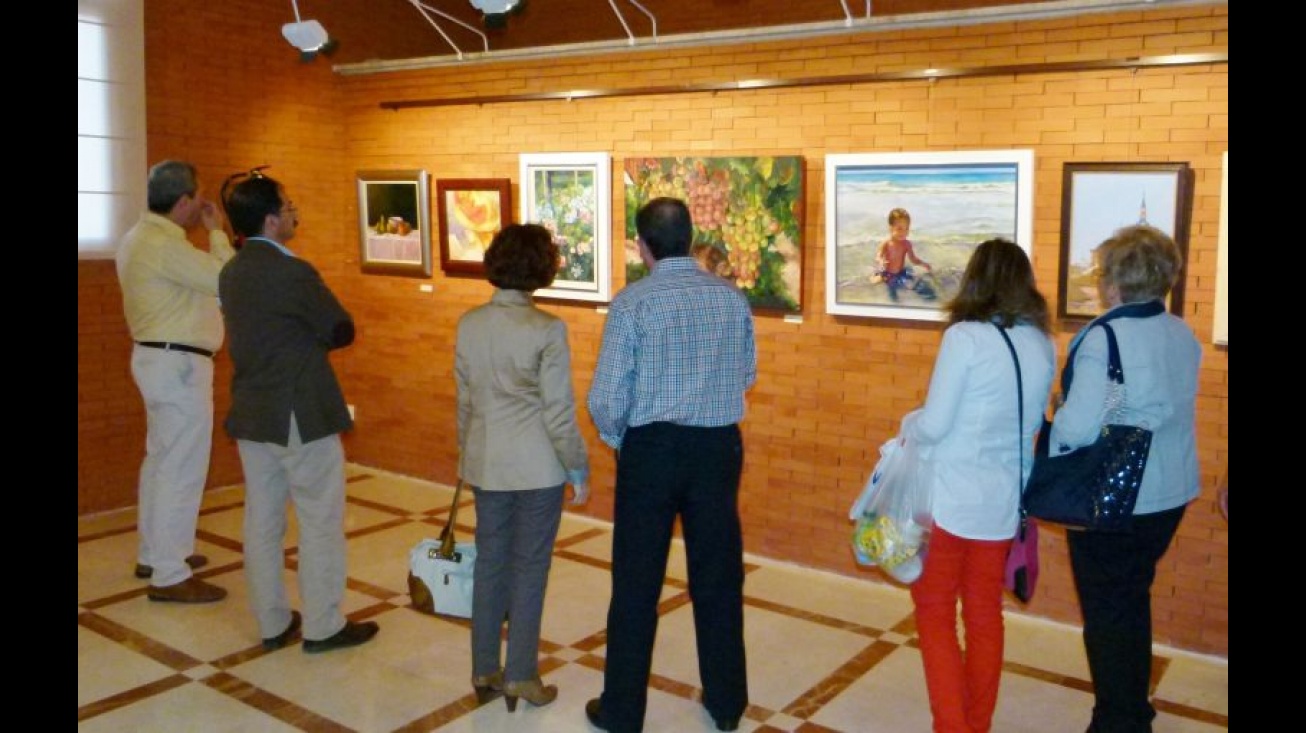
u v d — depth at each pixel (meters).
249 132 6.41
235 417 3.99
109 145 5.85
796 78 4.91
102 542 5.47
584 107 5.67
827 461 5.04
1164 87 4.05
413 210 6.46
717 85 5.12
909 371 4.76
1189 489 3.19
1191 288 4.07
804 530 5.15
